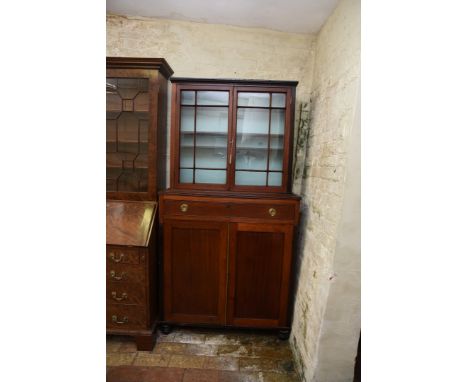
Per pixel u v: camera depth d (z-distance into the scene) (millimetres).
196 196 1652
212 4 1712
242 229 1680
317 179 1647
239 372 1545
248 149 1784
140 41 1974
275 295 1744
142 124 1707
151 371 1521
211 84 1674
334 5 1537
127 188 1753
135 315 1652
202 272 1733
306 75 1989
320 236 1485
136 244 1584
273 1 1598
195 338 1806
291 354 1698
